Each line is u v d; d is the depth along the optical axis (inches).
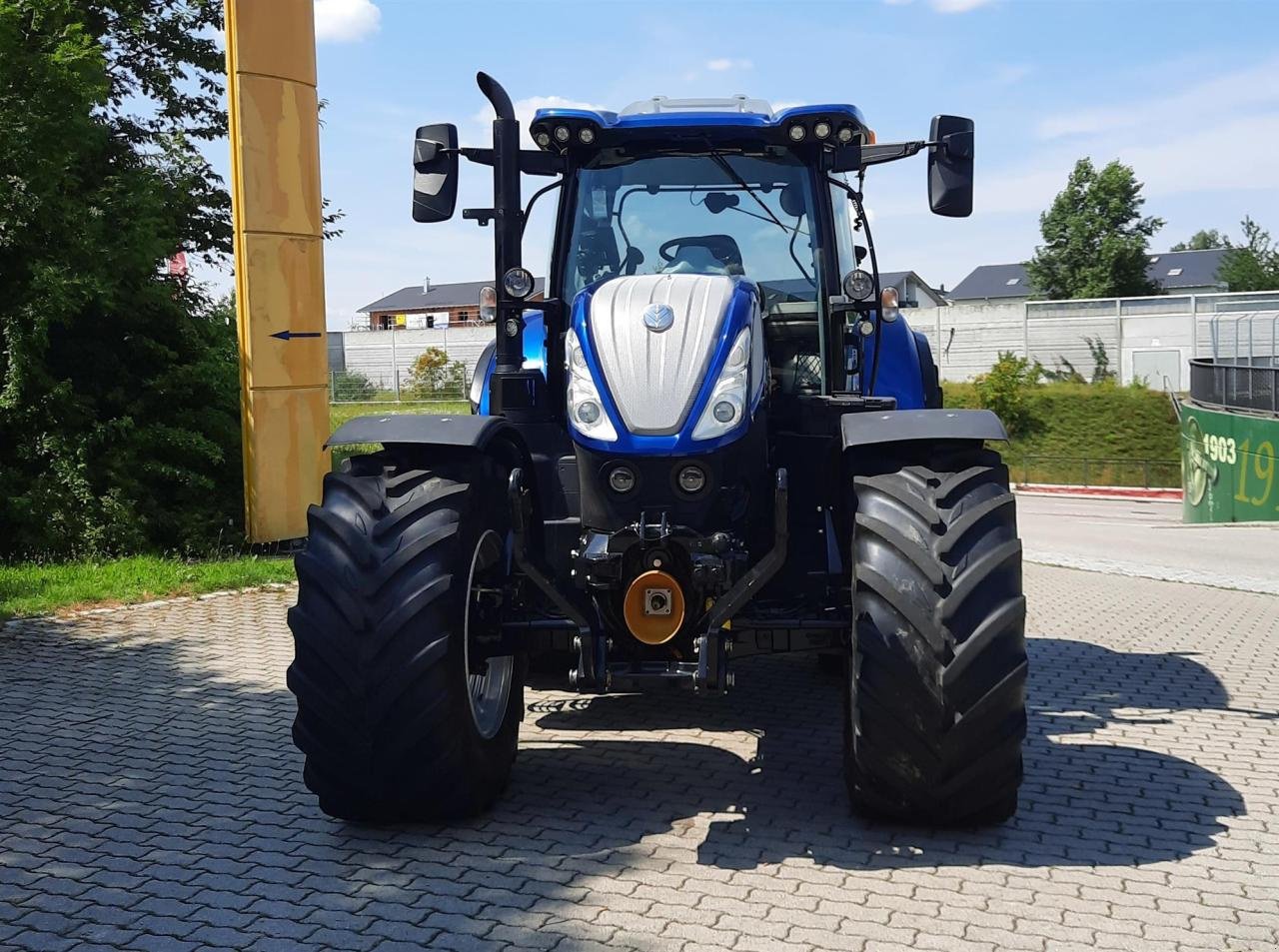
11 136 426.3
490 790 173.8
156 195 488.7
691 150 218.4
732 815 173.0
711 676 163.3
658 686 165.9
